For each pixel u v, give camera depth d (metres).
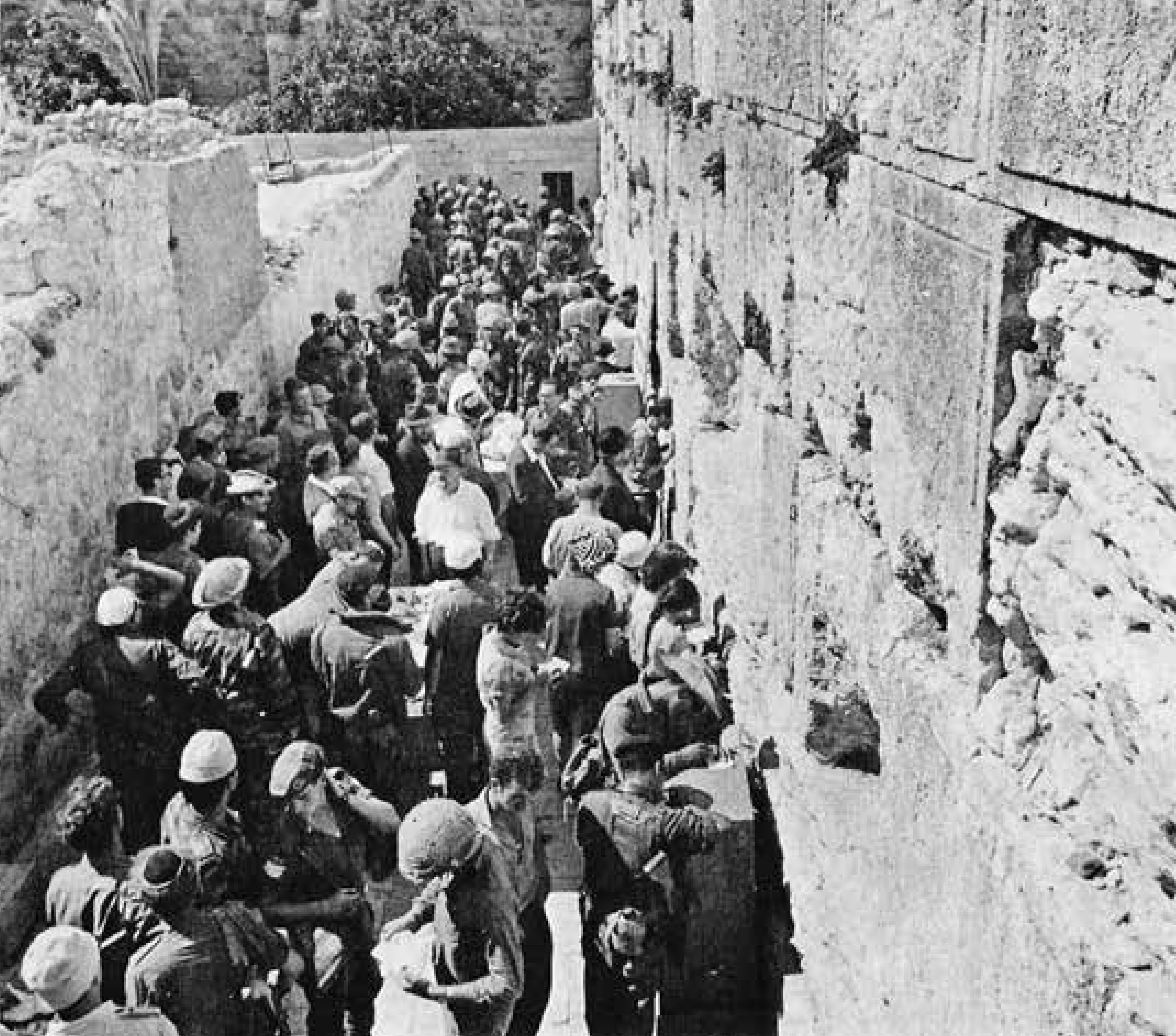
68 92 28.86
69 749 8.48
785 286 6.27
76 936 4.37
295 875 5.94
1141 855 2.91
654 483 10.84
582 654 7.80
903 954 4.21
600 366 13.72
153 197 11.56
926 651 4.26
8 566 7.85
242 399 13.91
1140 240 2.86
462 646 7.66
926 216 4.08
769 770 6.24
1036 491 3.40
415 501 11.90
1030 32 3.27
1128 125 2.83
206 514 8.98
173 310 11.99
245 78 35.19
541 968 5.95
